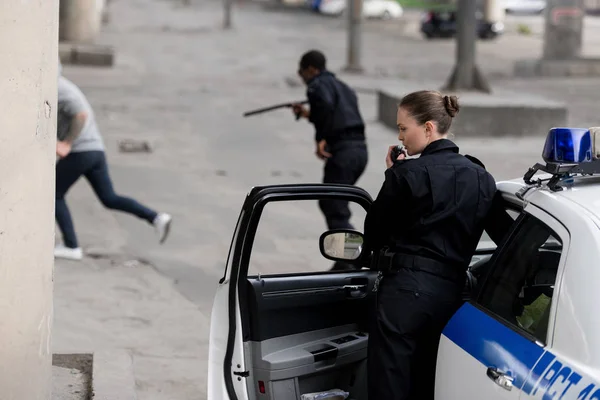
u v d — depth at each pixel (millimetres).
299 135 21750
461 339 4582
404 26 63844
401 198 5020
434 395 4773
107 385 7629
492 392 4238
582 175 4742
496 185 5117
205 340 9125
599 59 37000
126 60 37406
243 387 5406
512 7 74250
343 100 10961
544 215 4453
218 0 85875
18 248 5664
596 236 4070
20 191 5613
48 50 5688
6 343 5707
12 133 5512
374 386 4965
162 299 10336
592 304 3902
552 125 21625
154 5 77062
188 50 43375
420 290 4902
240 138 21172
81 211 14164
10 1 5367
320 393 5652
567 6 36938
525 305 4375
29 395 5902
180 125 22656
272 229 13516
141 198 15234
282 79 33281
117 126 22141
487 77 36156
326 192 5566
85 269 11328
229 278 5527
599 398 3621
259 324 5531
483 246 5734
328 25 62969
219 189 16078
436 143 5145
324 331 5891
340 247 5730
